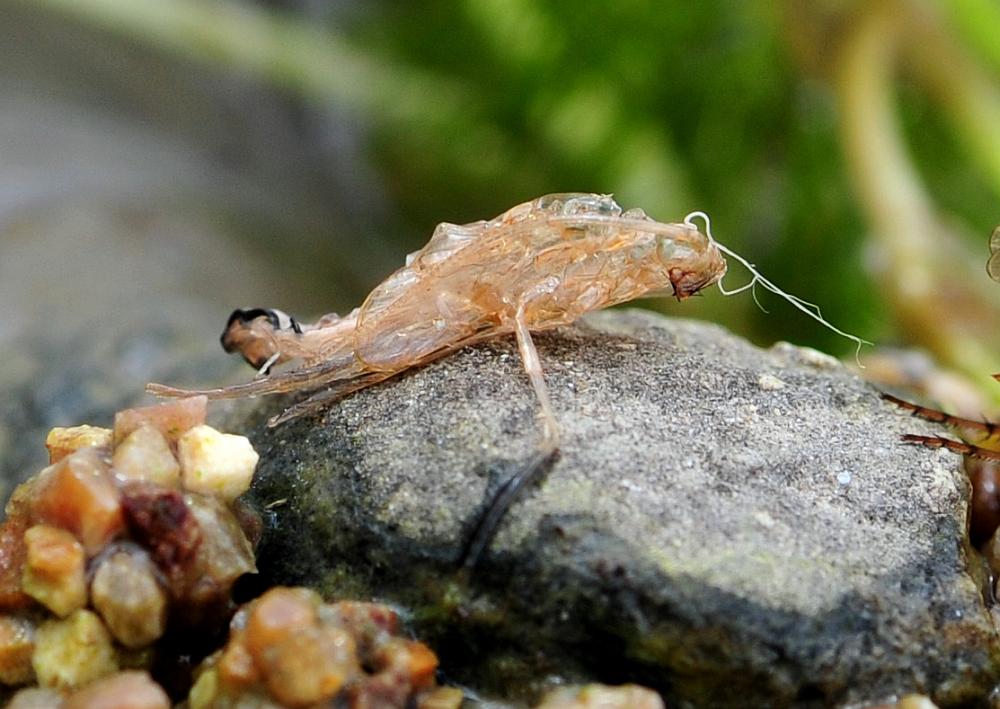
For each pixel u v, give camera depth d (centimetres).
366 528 7
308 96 17
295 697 6
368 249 16
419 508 7
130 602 6
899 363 9
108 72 16
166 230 12
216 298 11
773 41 13
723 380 7
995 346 10
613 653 6
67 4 13
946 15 11
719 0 13
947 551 7
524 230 7
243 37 14
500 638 6
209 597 6
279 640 6
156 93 16
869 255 11
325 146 18
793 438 7
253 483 7
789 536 6
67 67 15
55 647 6
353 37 16
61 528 6
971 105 12
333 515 7
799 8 11
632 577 6
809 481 7
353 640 6
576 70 13
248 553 7
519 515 6
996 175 12
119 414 7
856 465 7
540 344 7
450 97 14
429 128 15
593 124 13
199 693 6
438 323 7
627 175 13
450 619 6
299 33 14
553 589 6
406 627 6
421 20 15
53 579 6
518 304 7
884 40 11
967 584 7
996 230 8
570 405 7
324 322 7
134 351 9
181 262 12
